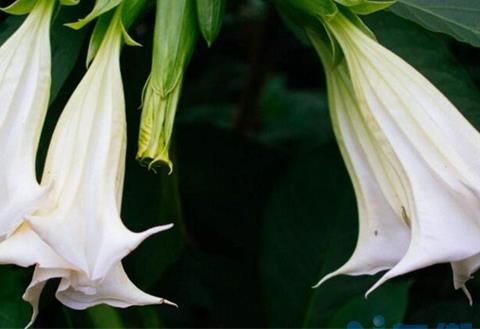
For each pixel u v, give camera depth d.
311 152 1.40
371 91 1.11
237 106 1.83
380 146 1.11
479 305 1.35
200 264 1.47
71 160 1.08
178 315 1.48
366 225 1.12
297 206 1.39
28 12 1.13
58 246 1.04
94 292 1.04
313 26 1.15
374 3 1.12
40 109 1.10
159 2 1.13
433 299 1.40
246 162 1.51
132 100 1.27
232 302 1.46
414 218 1.08
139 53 1.27
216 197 1.50
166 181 1.29
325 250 1.38
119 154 1.08
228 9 1.57
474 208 1.06
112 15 1.11
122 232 1.04
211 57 1.66
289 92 2.10
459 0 1.20
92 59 1.11
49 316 1.34
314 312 1.36
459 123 1.10
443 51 1.22
